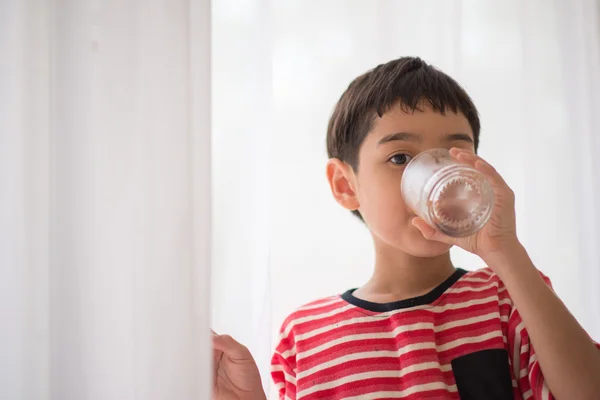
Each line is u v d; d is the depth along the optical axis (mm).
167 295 638
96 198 658
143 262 641
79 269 653
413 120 807
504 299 837
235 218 771
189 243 643
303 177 1026
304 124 1031
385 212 809
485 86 1069
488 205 685
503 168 1070
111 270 652
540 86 1076
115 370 643
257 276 762
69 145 661
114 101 665
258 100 815
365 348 822
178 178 650
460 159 723
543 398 722
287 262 1016
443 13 1046
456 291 844
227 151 794
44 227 648
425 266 870
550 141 1074
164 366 628
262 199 784
